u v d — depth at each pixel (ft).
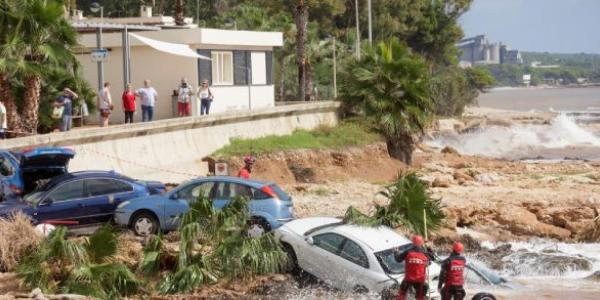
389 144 146.61
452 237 81.30
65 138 93.61
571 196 105.50
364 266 62.54
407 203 74.49
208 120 118.93
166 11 289.74
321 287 64.34
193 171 111.65
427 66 149.07
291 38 241.55
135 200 76.18
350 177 130.11
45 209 74.18
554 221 94.53
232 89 139.44
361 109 151.53
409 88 143.74
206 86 127.65
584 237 90.02
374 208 87.51
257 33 143.43
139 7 283.18
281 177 121.80
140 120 132.36
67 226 74.90
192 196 75.41
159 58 133.08
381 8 302.04
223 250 64.90
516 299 63.31
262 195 74.02
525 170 141.49
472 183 121.70
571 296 64.54
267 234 66.33
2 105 94.27
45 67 99.96
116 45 132.26
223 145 122.52
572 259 75.41
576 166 147.33
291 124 140.26
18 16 94.02
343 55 247.29
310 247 65.57
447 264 56.90
